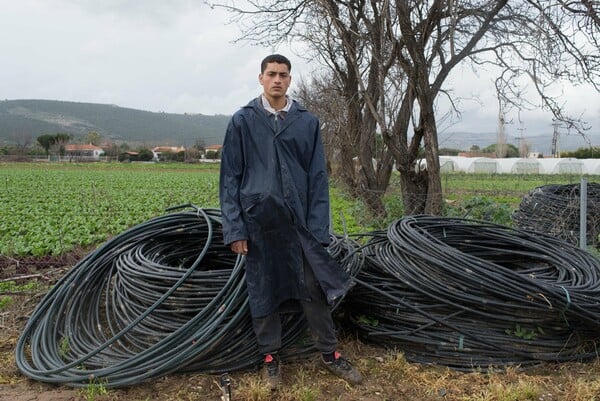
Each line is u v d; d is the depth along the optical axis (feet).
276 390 11.96
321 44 36.17
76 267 15.79
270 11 35.78
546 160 190.60
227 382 12.11
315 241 11.75
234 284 13.10
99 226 41.19
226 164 12.10
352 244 16.84
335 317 15.74
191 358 12.26
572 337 13.69
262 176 11.82
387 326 14.34
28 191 80.69
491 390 11.84
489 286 13.09
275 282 11.98
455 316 13.53
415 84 29.96
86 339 14.23
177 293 13.56
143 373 12.16
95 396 11.71
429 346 13.58
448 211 33.50
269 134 11.93
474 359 13.24
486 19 29.01
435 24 29.53
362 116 43.83
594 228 26.30
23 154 276.41
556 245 16.39
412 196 33.58
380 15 31.24
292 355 13.38
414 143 32.40
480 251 16.97
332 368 12.53
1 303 18.75
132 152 322.14
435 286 13.61
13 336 15.46
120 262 15.24
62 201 63.98
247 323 12.98
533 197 28.30
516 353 13.10
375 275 15.20
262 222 11.71
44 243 33.12
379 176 42.52
